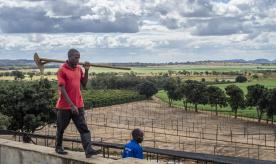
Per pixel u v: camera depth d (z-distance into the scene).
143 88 153.88
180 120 95.75
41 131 62.19
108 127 77.50
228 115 105.88
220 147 54.75
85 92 143.12
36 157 8.23
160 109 122.56
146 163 6.56
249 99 91.56
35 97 48.50
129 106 129.25
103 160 7.31
